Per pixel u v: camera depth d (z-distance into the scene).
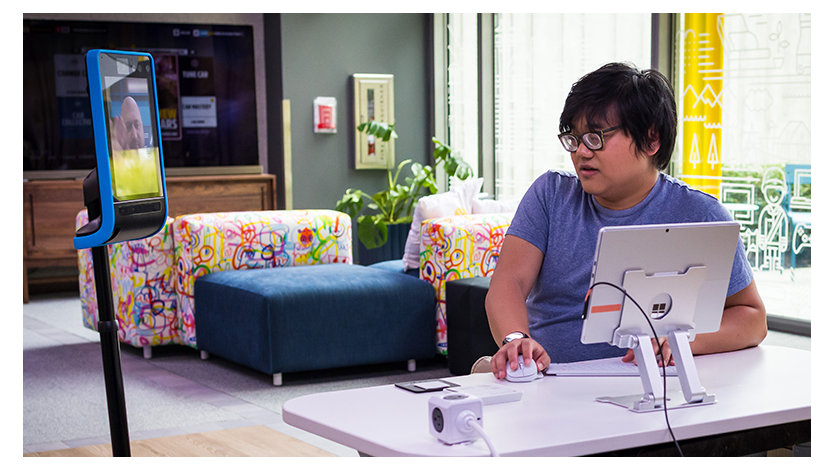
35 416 3.94
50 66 7.55
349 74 8.02
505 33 7.33
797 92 5.04
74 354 5.23
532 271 2.16
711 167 5.49
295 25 7.84
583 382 1.83
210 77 8.08
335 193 8.05
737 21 5.30
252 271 4.95
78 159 7.67
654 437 1.51
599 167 1.98
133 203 2.08
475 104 7.79
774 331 5.29
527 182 7.16
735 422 1.59
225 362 5.05
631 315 1.70
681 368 1.69
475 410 1.44
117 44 7.77
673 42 5.62
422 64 8.26
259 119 8.43
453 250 4.66
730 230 1.75
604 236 1.66
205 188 7.77
